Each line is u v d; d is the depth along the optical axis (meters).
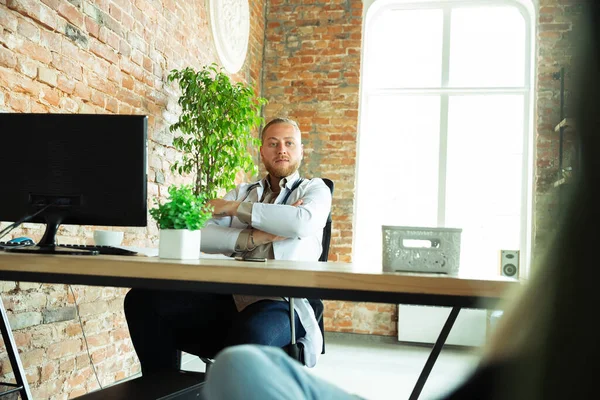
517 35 5.47
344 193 5.33
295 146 2.45
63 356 2.73
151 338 1.84
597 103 0.23
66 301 2.74
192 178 4.12
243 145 4.11
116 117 1.60
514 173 5.43
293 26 5.55
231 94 3.71
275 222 1.93
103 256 1.42
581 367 0.23
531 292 0.25
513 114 5.45
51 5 2.53
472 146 5.50
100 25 2.93
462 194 5.49
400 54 5.66
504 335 0.27
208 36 4.40
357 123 5.38
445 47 5.55
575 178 0.24
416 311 5.09
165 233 1.49
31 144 1.62
